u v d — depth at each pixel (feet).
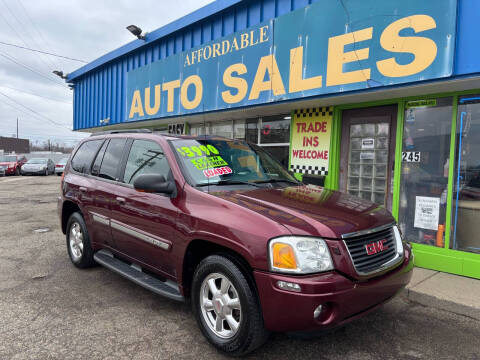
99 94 40.83
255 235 8.18
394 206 17.57
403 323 10.85
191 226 9.59
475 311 11.71
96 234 14.10
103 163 14.56
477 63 13.16
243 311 8.29
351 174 19.92
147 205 11.22
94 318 10.87
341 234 8.18
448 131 15.94
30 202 37.47
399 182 17.43
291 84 19.45
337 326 7.85
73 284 13.67
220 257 9.02
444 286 13.94
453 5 13.55
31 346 9.23
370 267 8.46
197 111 25.94
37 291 12.94
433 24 14.10
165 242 10.45
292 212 8.86
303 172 21.79
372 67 16.01
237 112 24.41
